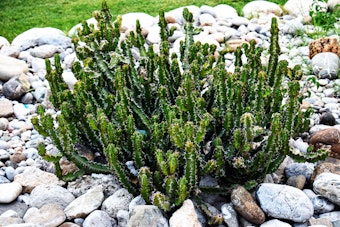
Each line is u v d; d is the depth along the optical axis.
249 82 1.59
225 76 1.47
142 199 1.42
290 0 2.86
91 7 3.17
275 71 1.67
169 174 1.33
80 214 1.42
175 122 1.37
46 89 2.04
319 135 1.67
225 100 1.49
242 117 1.34
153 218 1.33
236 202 1.37
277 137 1.40
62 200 1.48
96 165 1.54
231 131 1.48
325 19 2.53
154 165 1.49
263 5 2.82
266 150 1.43
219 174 1.44
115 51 1.76
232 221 1.37
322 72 2.16
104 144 1.47
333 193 1.42
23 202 1.53
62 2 3.29
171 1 3.21
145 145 1.48
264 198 1.39
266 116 1.57
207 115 1.36
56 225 1.40
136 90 1.67
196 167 1.38
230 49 2.36
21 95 2.06
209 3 3.12
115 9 3.10
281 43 2.46
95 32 1.74
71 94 1.54
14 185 1.53
